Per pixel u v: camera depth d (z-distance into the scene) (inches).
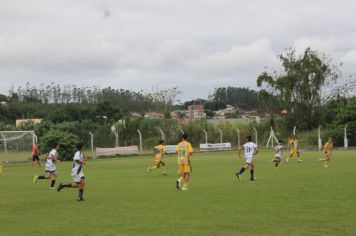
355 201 552.1
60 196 669.3
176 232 402.3
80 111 3289.9
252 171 840.3
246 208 517.0
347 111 2359.7
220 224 432.8
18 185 852.0
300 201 560.1
